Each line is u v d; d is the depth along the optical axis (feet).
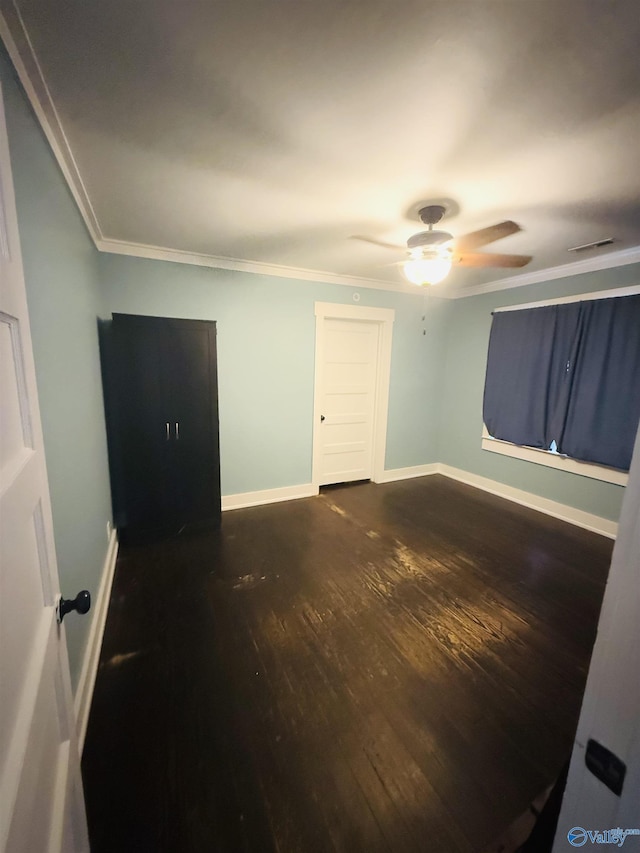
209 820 3.93
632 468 1.50
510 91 4.25
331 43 3.65
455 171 6.00
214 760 4.53
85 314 7.34
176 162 5.78
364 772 4.44
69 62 3.86
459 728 5.02
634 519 1.48
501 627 6.98
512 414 13.23
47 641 2.55
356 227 8.46
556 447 11.89
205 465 10.62
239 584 8.21
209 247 10.08
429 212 7.42
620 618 1.52
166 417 9.98
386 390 14.99
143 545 9.96
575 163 5.71
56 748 2.63
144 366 9.61
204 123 4.88
